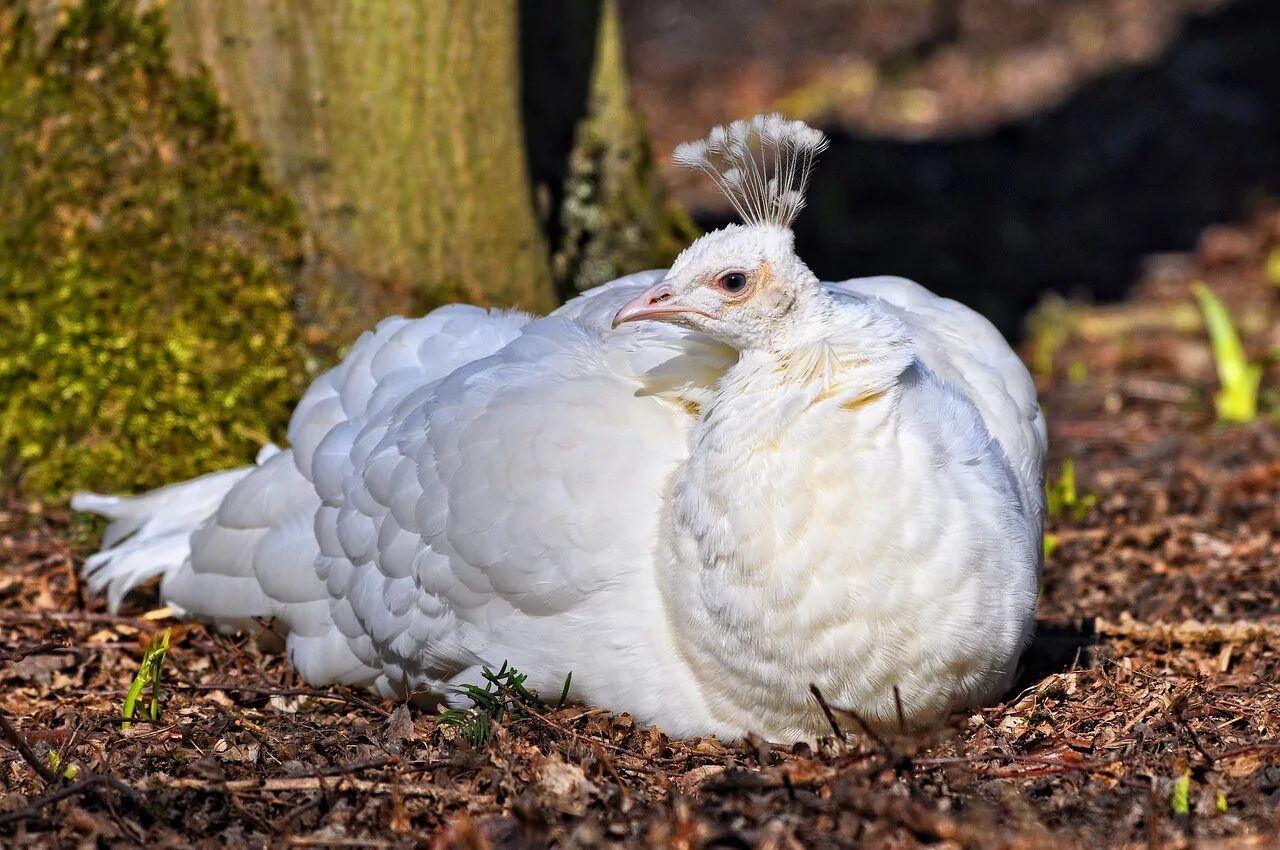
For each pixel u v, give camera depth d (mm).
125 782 8109
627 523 8516
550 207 14539
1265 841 7207
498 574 8695
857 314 8039
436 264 13023
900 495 7793
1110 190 24531
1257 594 11219
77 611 10992
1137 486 13891
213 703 9539
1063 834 7371
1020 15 32469
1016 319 19828
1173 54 29422
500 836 7465
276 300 12711
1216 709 9000
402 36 12578
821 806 7492
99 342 12562
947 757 8164
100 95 12531
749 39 32406
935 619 7910
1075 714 8938
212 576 10344
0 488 12602
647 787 8094
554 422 8711
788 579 7781
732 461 7848
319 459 9734
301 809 7879
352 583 9430
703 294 8125
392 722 8891
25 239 12602
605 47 14805
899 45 31453
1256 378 15742
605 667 8625
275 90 12492
